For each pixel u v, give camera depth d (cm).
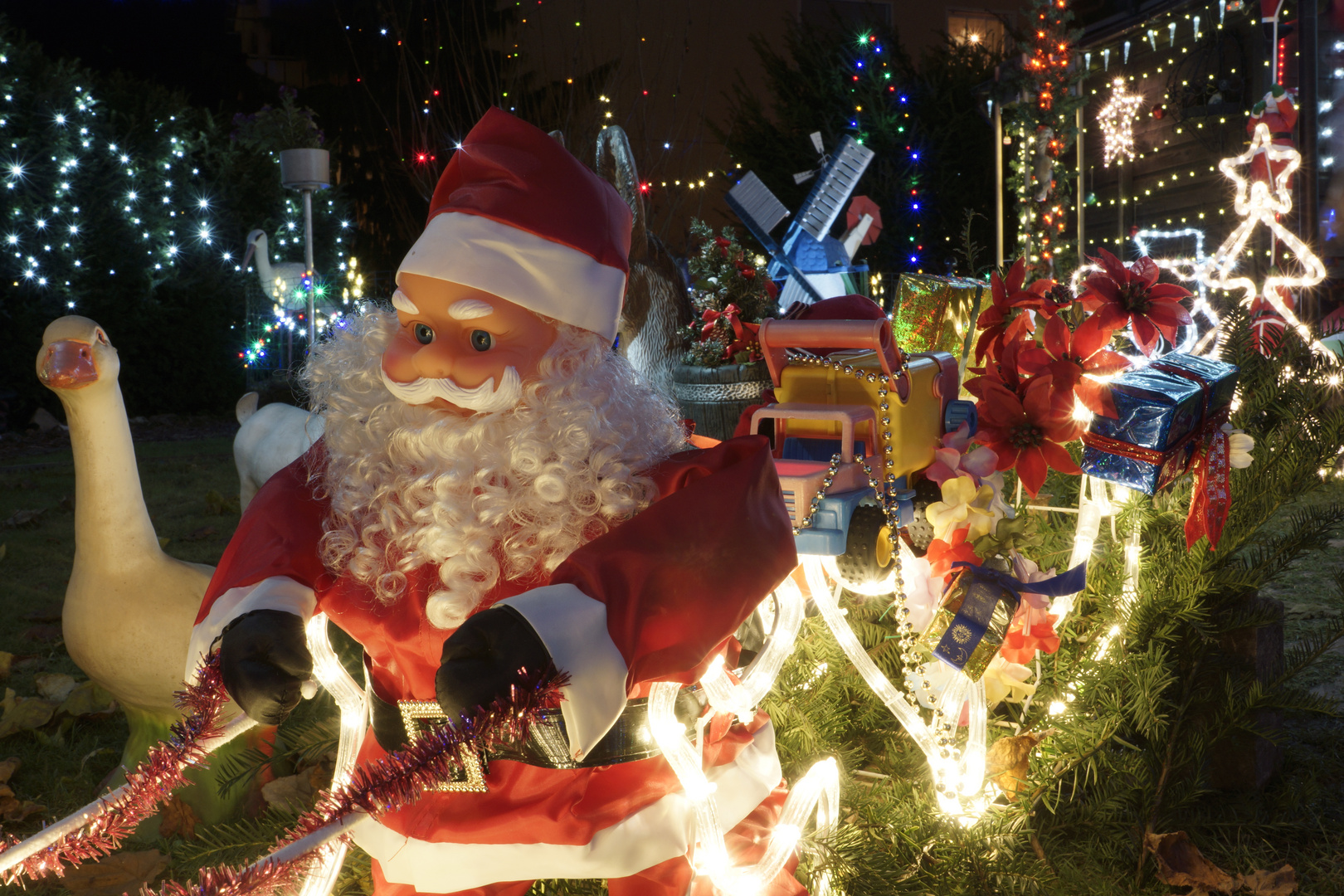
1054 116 714
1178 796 246
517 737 120
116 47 1777
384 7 906
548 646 125
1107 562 267
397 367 155
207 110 1389
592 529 154
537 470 152
